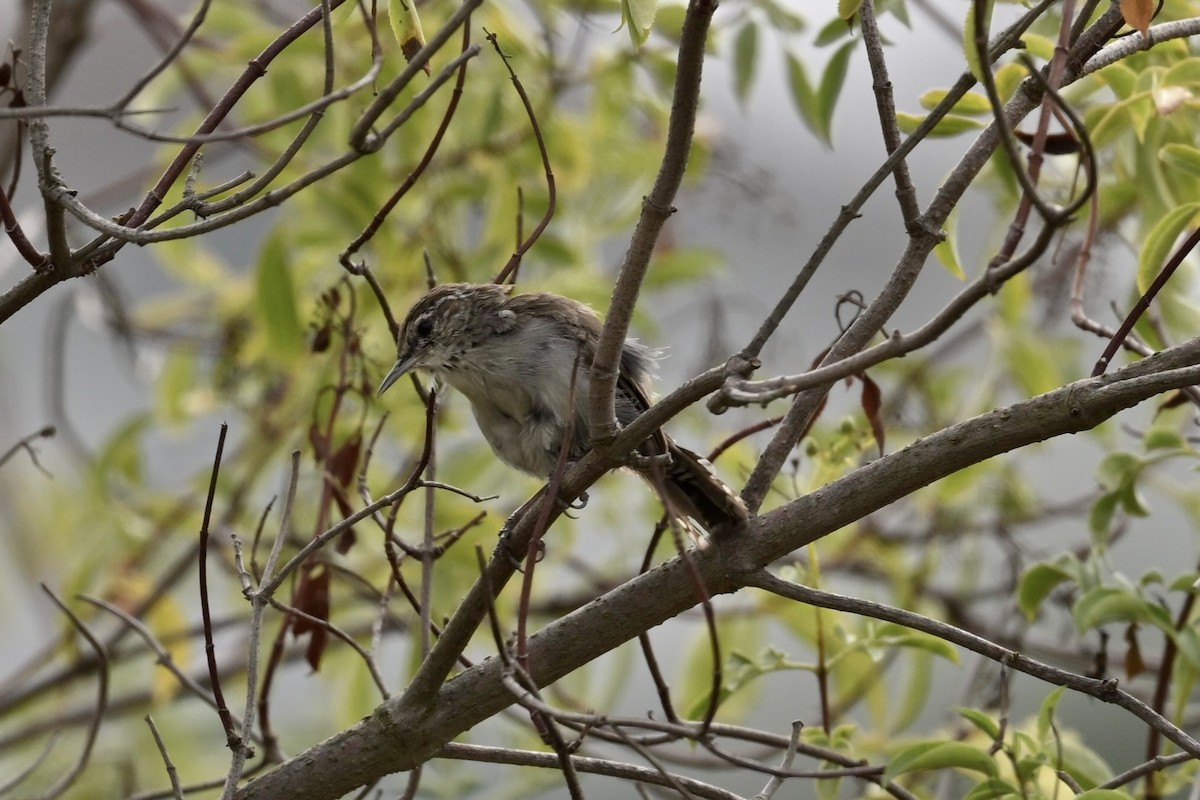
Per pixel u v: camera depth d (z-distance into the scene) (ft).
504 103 38.06
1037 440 20.11
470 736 39.17
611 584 42.09
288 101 36.17
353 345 29.22
